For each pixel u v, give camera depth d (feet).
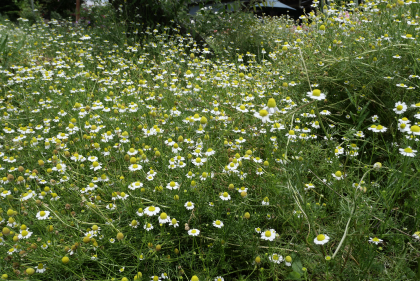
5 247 6.72
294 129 9.31
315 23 13.19
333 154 7.40
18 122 12.28
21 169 8.65
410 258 6.07
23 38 20.31
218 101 11.78
